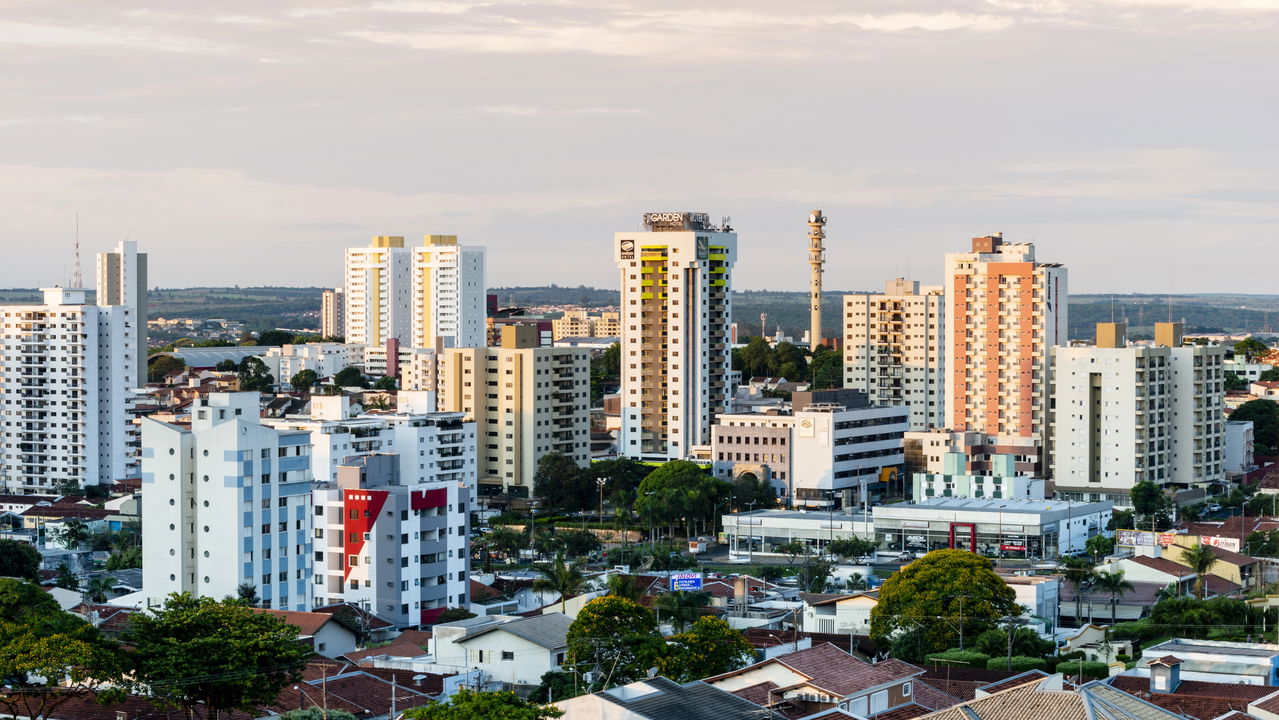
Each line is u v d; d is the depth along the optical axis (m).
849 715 185.50
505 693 188.25
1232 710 195.25
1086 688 169.00
